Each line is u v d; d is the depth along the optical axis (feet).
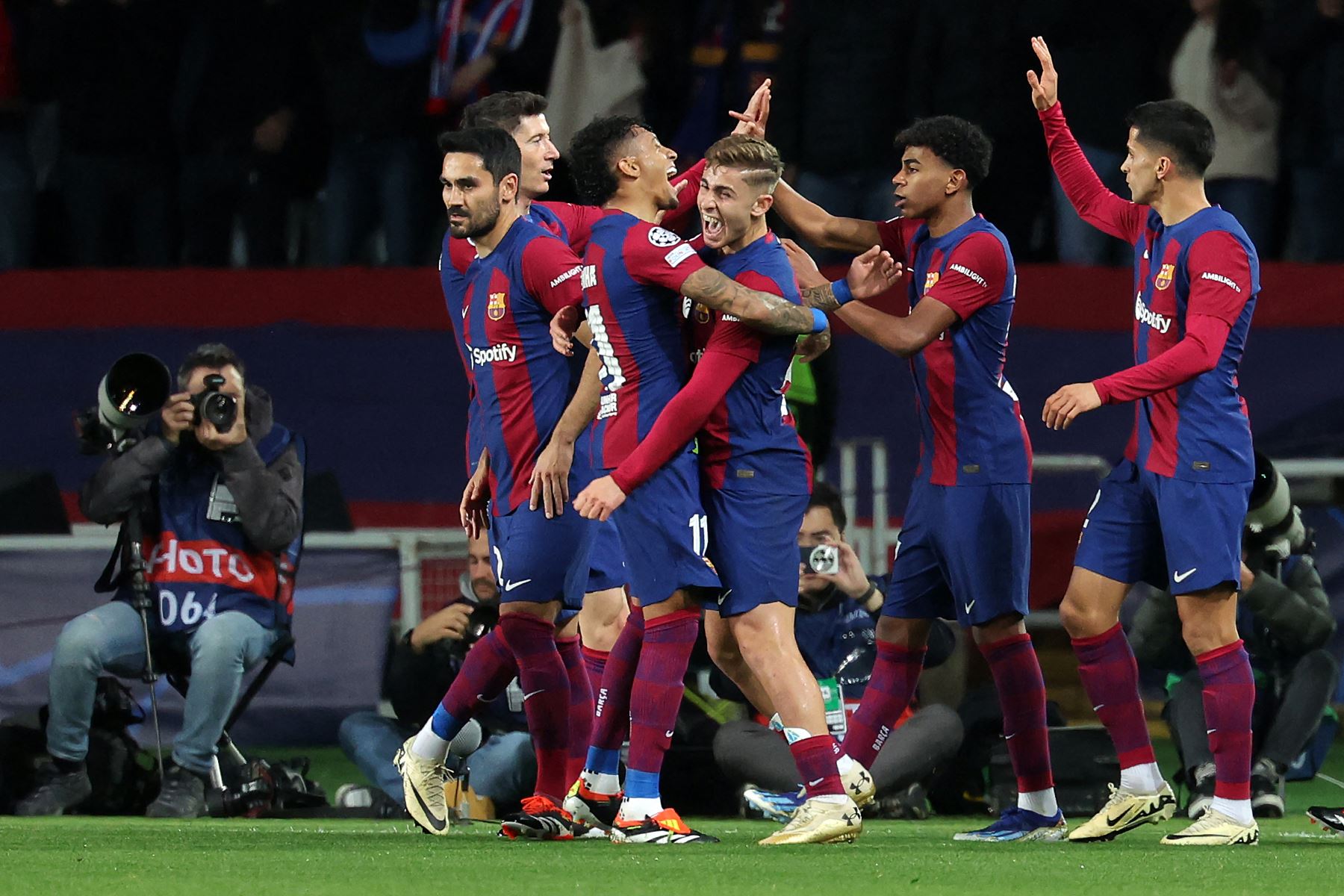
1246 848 55.11
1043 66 66.03
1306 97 116.37
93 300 121.80
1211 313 56.03
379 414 119.03
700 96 121.90
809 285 60.08
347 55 123.85
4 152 129.90
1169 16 114.32
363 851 51.98
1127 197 112.27
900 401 113.19
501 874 44.60
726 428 55.26
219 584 77.87
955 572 59.98
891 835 62.85
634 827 55.47
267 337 120.26
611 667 58.70
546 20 123.13
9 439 120.98
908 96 114.01
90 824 68.54
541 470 56.24
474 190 56.75
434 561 97.45
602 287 55.52
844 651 76.43
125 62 126.82
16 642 92.17
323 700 92.73
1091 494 109.70
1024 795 60.70
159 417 78.54
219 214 129.08
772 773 72.59
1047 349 113.91
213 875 44.39
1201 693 75.92
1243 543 72.38
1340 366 111.65
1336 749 100.01
